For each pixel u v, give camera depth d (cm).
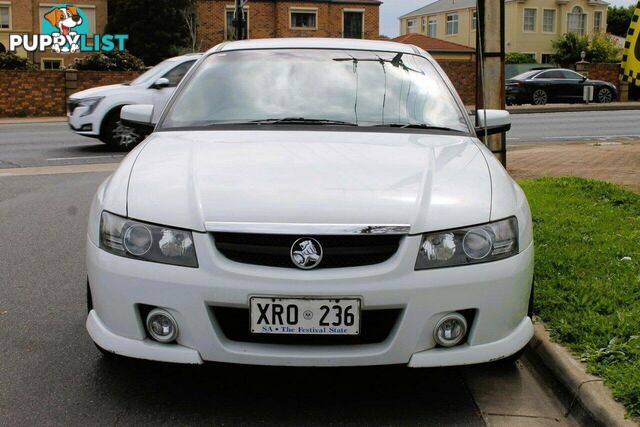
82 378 362
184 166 347
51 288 520
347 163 347
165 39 4084
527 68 4141
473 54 4719
